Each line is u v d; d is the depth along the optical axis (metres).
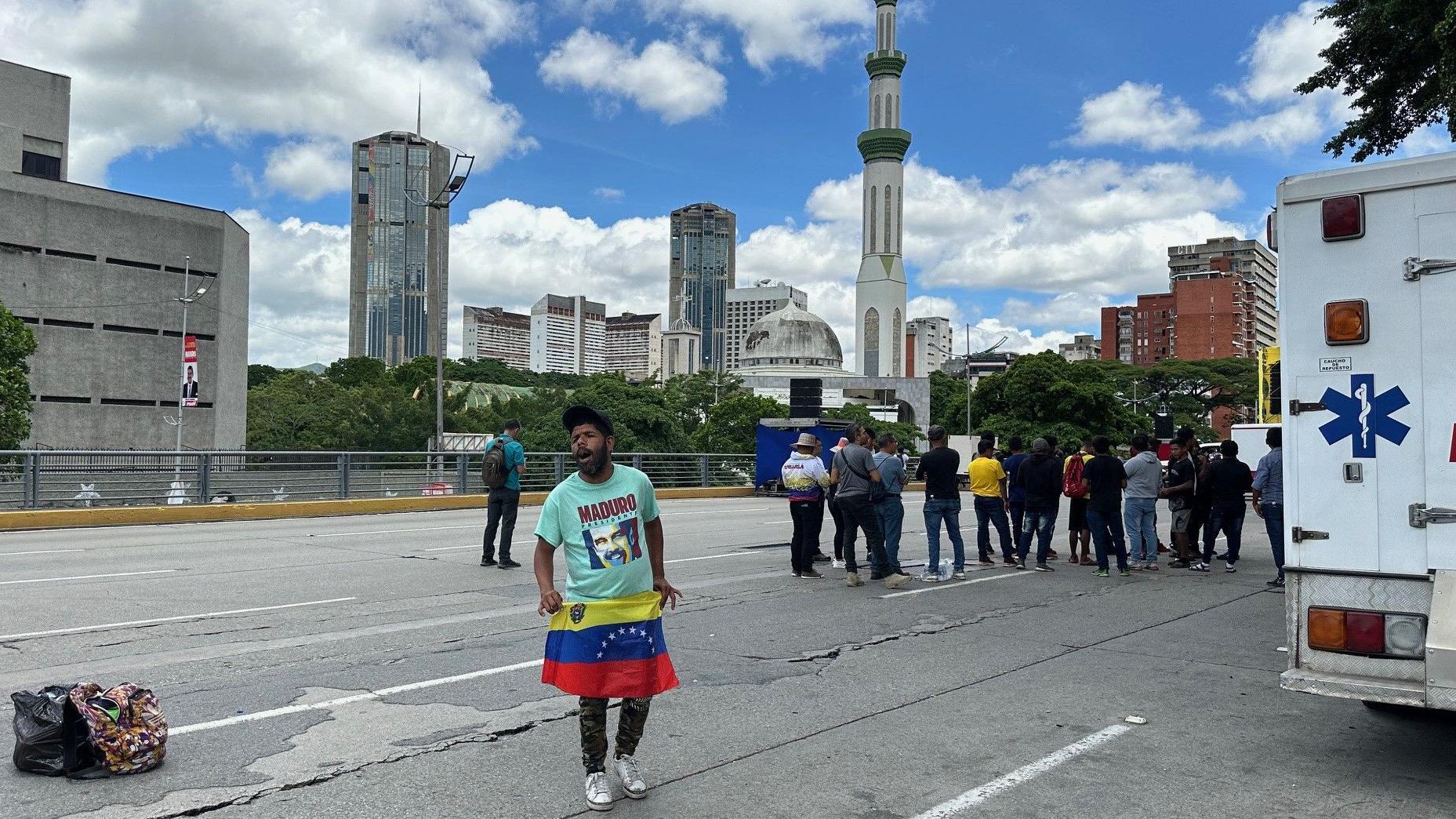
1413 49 12.12
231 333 55.16
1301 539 5.09
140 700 4.92
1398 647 4.81
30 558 13.51
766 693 6.59
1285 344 5.18
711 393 96.50
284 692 6.38
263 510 20.84
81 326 48.81
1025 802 4.65
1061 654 7.98
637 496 4.59
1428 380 4.79
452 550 14.82
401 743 5.36
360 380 105.75
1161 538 19.45
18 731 4.82
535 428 65.31
